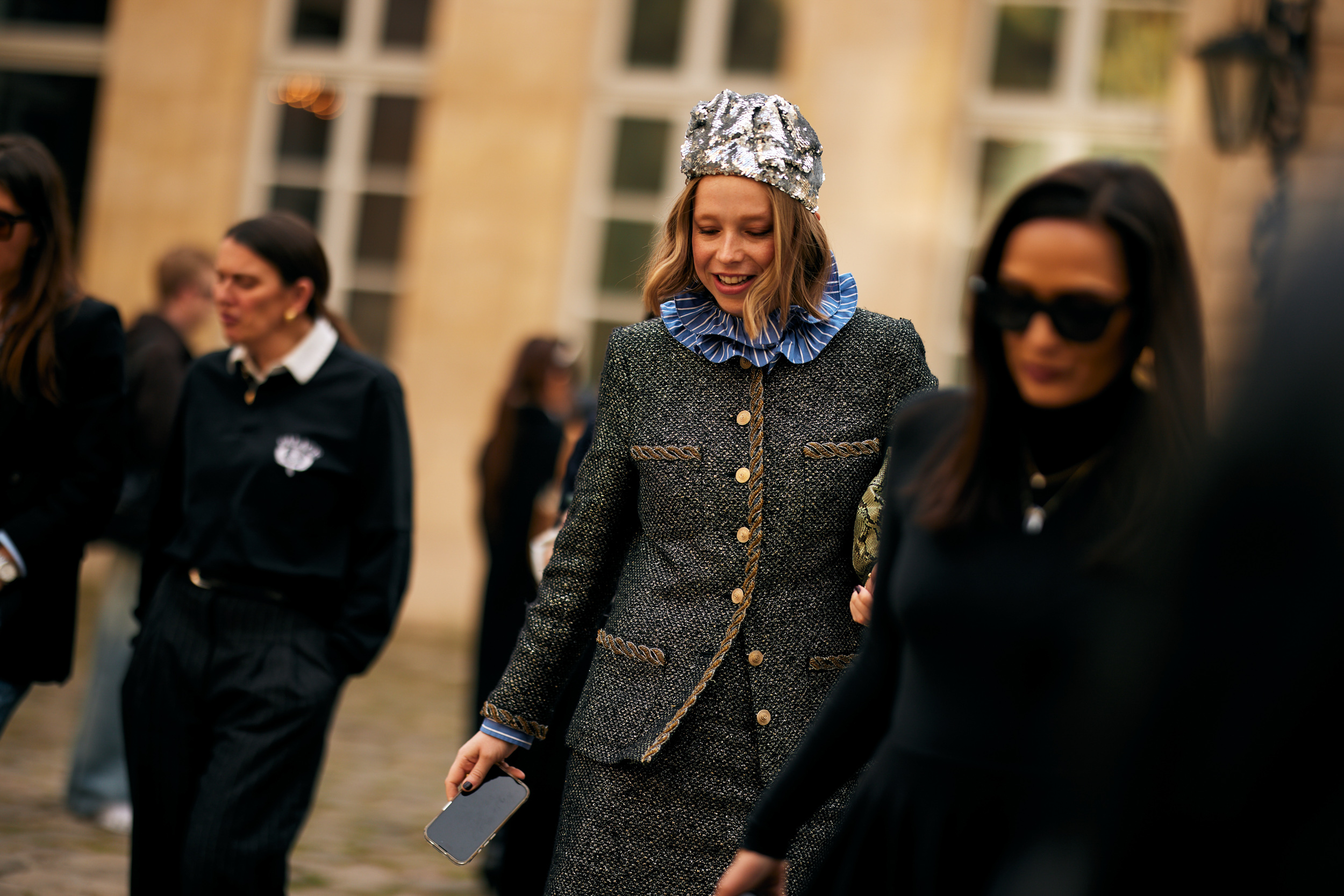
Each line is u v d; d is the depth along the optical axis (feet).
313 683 9.51
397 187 32.73
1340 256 3.08
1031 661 4.78
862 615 7.11
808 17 29.89
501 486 14.88
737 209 7.37
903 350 7.54
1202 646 3.15
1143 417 4.76
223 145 32.91
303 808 9.46
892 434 5.69
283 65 33.24
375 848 14.24
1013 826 4.74
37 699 20.21
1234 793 3.11
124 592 14.47
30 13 34.71
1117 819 3.36
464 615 30.73
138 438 14.16
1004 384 5.05
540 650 7.61
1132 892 3.30
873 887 5.06
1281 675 3.05
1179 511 3.97
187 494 9.89
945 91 29.32
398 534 9.90
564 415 15.23
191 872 8.98
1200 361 4.71
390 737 19.31
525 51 31.37
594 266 31.40
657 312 7.97
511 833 9.80
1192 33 26.66
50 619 9.93
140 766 9.58
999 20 29.71
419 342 31.48
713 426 7.33
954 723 4.91
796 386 7.36
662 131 31.27
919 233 29.30
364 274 32.73
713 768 7.10
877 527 7.11
